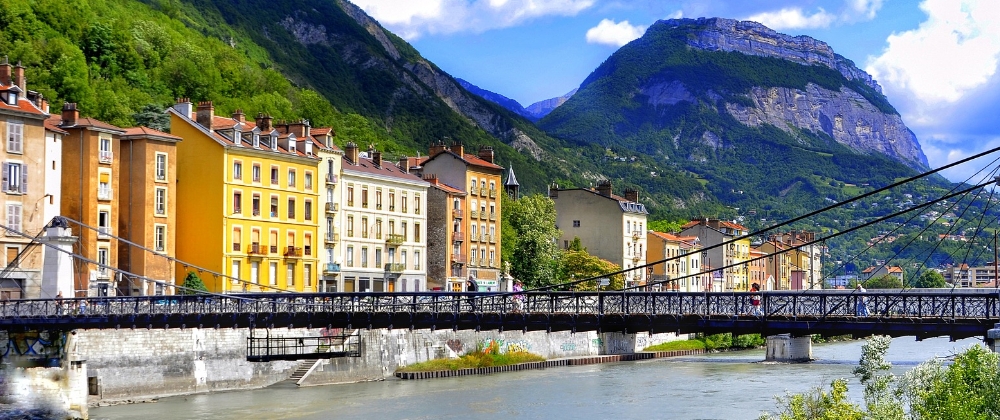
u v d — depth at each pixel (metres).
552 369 107.69
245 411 72.06
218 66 178.38
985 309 46.03
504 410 74.81
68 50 135.00
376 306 58.78
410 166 137.62
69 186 90.19
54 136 88.94
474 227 133.88
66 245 71.00
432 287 127.50
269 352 86.25
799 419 45.03
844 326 47.94
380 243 117.38
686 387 89.50
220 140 98.94
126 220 94.44
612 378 97.25
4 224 83.81
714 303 50.59
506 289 108.44
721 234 198.88
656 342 136.50
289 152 105.81
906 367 99.56
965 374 44.25
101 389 73.06
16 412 66.44
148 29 166.62
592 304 53.47
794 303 49.12
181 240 99.94
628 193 177.75
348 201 113.19
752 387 89.25
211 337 81.75
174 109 100.94
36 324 63.19
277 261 104.25
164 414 69.75
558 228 172.62
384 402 78.12
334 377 90.00
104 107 131.12
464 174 132.75
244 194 100.94
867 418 44.97
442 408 75.44
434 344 101.56
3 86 86.00
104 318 62.06
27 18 141.75
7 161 84.44
